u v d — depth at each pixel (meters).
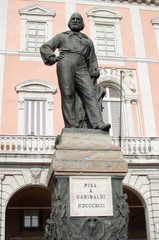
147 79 21.48
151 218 17.14
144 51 22.27
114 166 5.18
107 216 4.99
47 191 18.55
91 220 4.91
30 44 21.33
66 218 4.90
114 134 19.92
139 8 23.52
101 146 5.34
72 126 5.75
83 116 5.97
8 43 21.00
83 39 6.36
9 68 20.36
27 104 19.70
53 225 4.98
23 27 21.58
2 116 19.12
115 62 21.53
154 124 20.38
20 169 17.02
